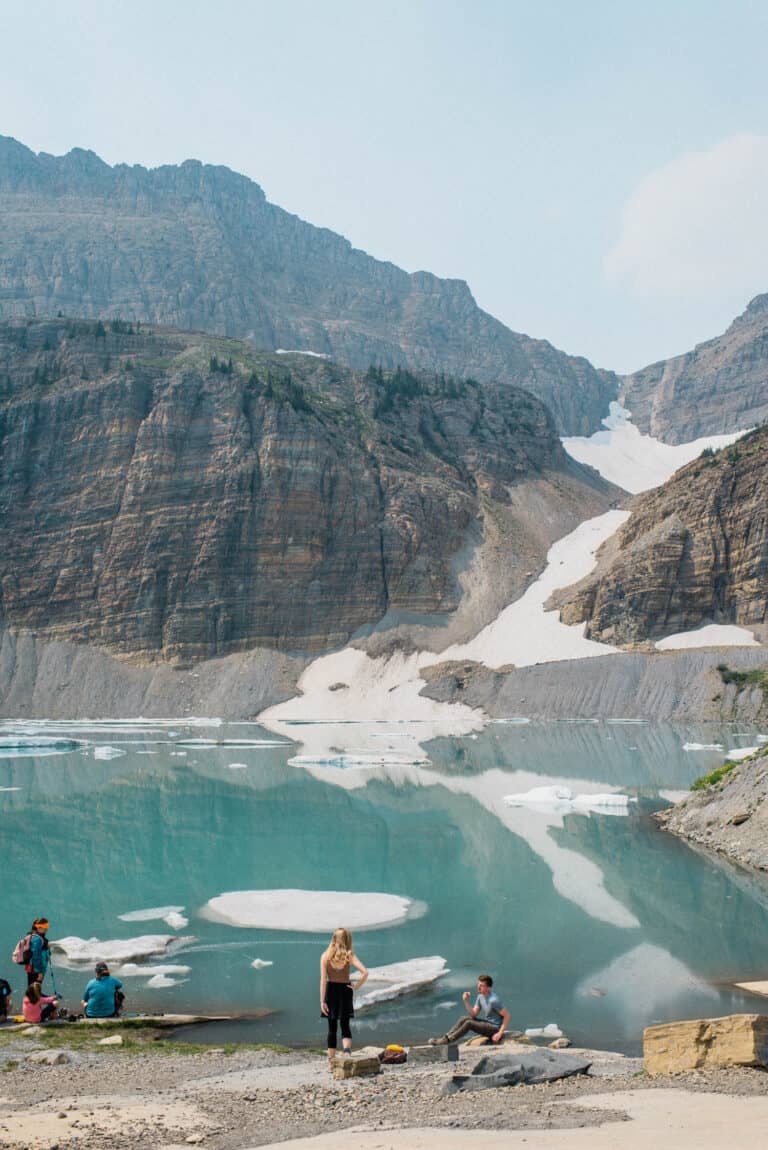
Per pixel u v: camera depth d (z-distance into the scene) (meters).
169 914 41.97
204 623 179.62
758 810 54.22
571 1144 11.12
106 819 67.69
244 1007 29.55
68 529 187.75
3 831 63.09
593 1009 29.19
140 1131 14.09
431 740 122.62
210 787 82.62
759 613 161.75
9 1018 27.27
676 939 37.50
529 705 151.88
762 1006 29.20
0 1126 14.36
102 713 169.25
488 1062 18.64
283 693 169.25
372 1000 30.08
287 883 48.66
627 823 63.41
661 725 135.38
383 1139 12.48
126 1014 28.38
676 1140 11.09
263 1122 14.80
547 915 41.44
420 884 47.94
